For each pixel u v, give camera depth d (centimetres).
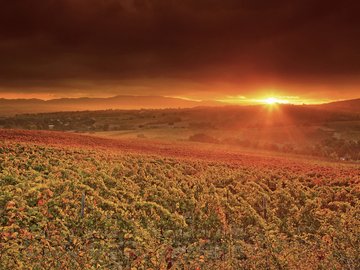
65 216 1778
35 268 1198
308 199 2491
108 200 2136
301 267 1321
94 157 3775
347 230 1739
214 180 3216
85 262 1263
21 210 1731
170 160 4366
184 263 1316
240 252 1616
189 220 2088
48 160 3212
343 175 3788
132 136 13125
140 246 1413
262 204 2473
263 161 5100
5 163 2900
